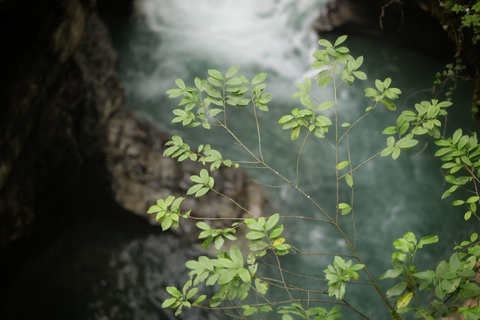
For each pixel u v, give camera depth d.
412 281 2.10
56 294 5.89
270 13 11.63
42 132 5.70
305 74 10.27
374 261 6.62
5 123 4.36
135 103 9.27
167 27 11.34
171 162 7.36
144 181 7.08
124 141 7.34
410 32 9.45
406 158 7.86
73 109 6.97
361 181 7.70
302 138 8.54
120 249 6.50
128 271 6.26
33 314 5.67
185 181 7.20
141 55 10.50
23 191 5.09
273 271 6.38
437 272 1.94
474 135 2.31
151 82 9.86
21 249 5.92
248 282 1.94
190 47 10.88
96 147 7.02
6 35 4.21
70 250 6.37
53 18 4.73
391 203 7.34
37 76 4.73
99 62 8.30
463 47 4.20
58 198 6.48
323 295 6.16
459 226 6.87
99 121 7.25
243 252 6.50
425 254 6.58
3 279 5.72
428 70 9.25
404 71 9.38
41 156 5.80
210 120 8.88
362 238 6.92
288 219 7.13
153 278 6.23
